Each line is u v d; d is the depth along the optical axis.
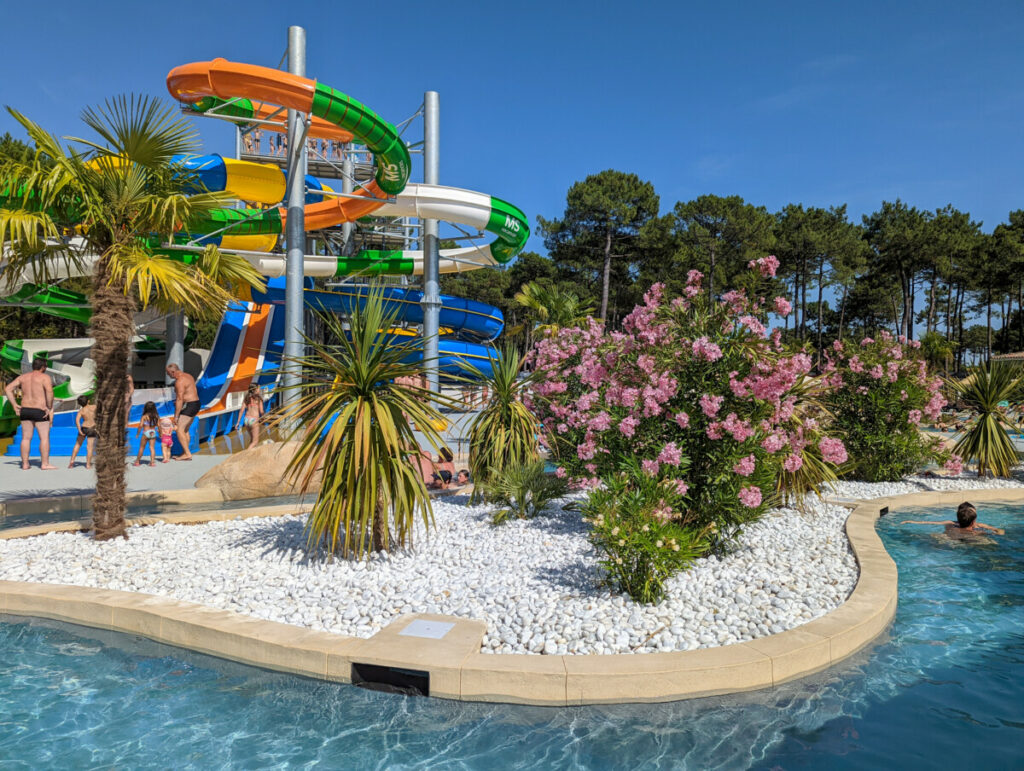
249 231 16.91
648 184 43.53
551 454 9.58
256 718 3.44
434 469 9.48
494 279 53.56
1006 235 45.47
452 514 7.73
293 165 14.84
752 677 3.70
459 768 2.96
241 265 7.53
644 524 4.67
